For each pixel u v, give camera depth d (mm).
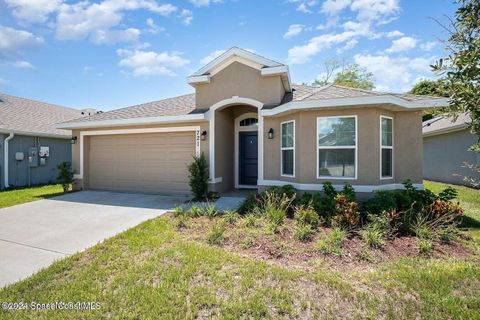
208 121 9867
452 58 2650
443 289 3439
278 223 5973
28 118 16281
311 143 7887
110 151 11664
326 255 4523
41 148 15602
